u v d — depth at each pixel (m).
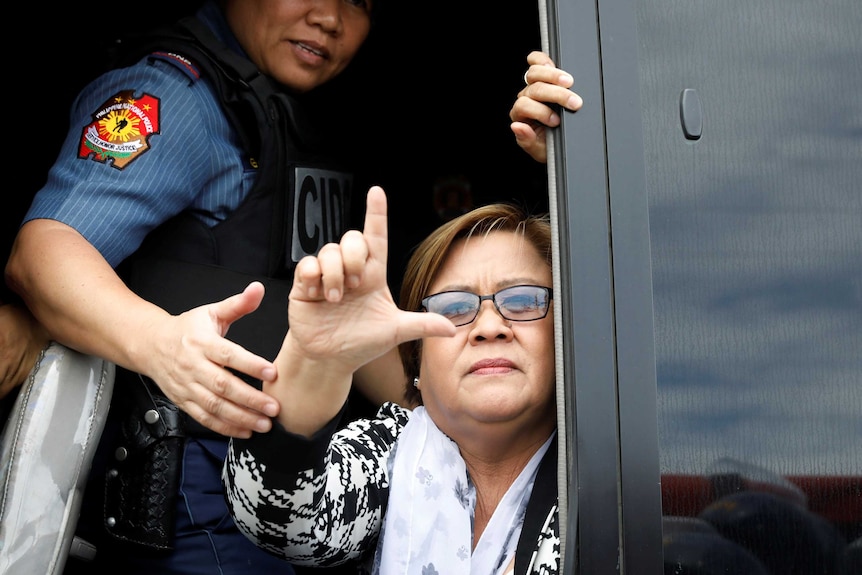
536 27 2.44
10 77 2.21
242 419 1.31
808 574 1.30
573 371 1.29
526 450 1.57
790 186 1.40
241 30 1.98
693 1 1.43
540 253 1.58
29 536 1.52
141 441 1.70
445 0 2.39
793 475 1.32
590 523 1.25
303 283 1.18
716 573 1.27
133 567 1.73
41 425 1.54
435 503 1.54
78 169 1.72
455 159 2.49
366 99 2.42
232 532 1.75
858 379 1.36
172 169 1.75
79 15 2.26
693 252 1.36
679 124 1.39
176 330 1.37
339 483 1.48
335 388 1.29
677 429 1.30
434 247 1.59
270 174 1.83
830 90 1.44
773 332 1.36
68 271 1.57
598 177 1.35
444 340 1.52
